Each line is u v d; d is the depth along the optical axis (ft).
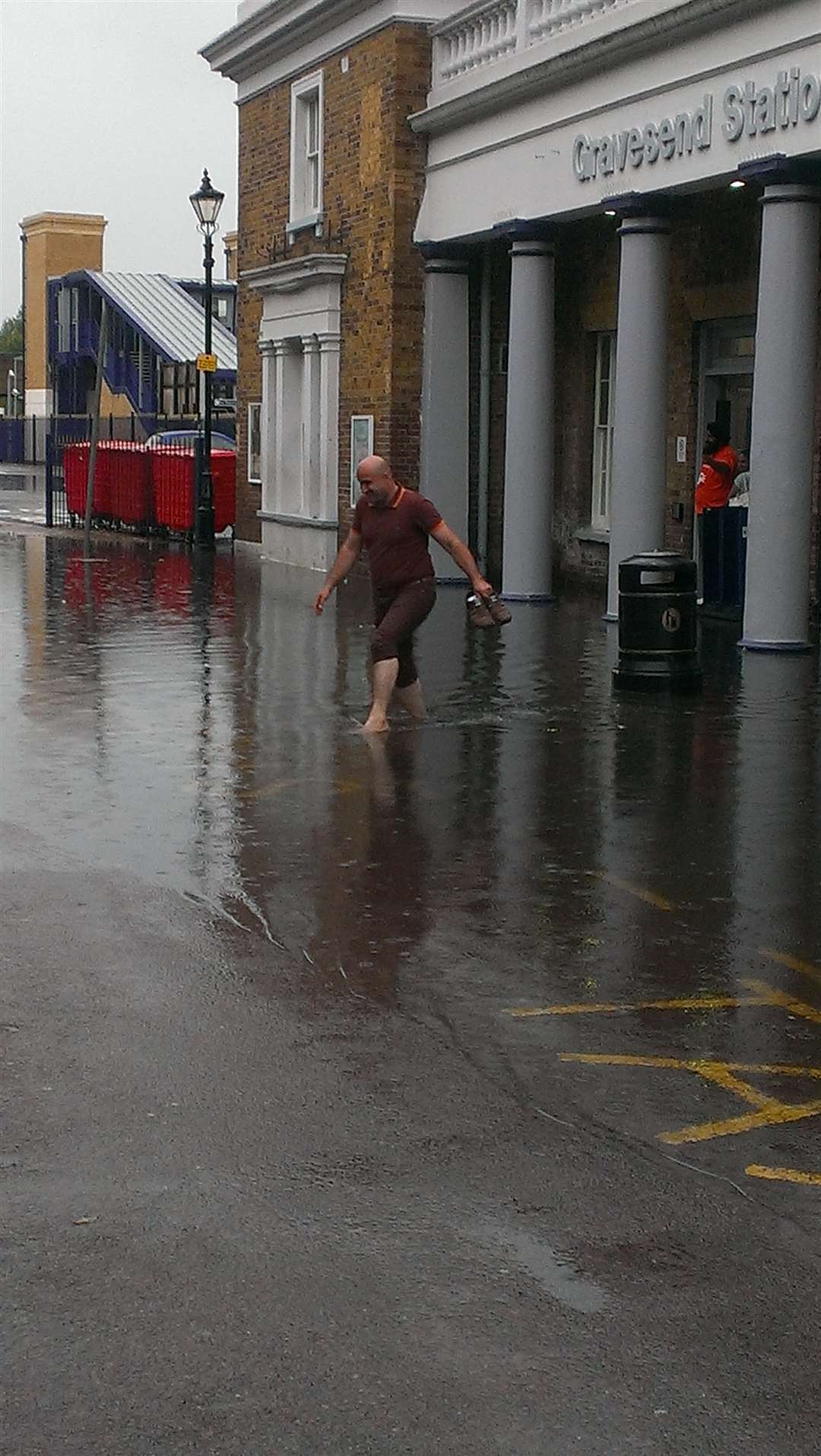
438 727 39.24
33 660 49.80
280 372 86.28
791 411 49.98
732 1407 12.20
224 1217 15.10
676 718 40.37
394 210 73.61
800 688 44.80
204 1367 12.69
